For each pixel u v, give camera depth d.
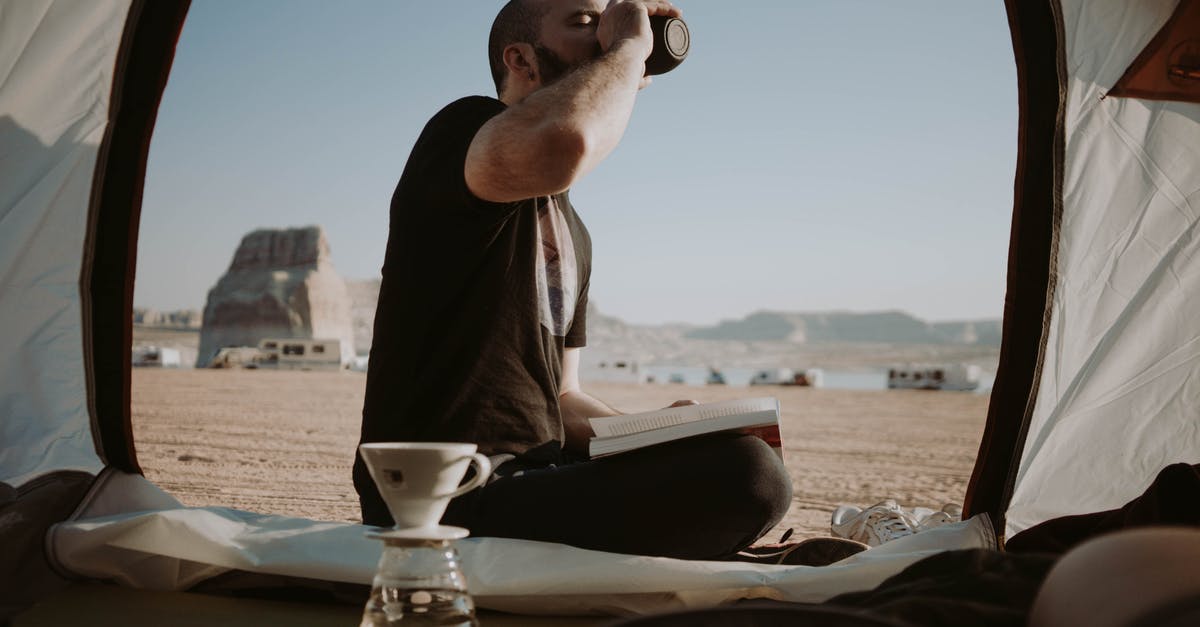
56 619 2.08
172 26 2.70
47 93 2.65
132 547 2.29
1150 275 2.65
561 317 2.44
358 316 177.00
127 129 2.69
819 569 2.10
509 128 1.95
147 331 191.12
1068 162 2.64
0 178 2.61
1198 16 2.55
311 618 2.14
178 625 2.04
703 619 1.04
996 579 1.62
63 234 2.67
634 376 57.16
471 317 2.21
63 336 2.67
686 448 2.07
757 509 2.05
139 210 2.69
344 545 2.23
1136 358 2.69
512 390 2.24
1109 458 2.70
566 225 2.54
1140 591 0.99
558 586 2.04
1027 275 2.62
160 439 9.63
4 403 2.61
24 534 2.35
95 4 2.67
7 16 2.61
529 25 2.43
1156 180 2.64
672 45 2.30
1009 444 2.54
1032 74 2.62
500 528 2.16
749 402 2.09
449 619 1.37
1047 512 2.68
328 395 21.48
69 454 2.64
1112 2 2.58
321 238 148.25
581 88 2.00
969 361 131.00
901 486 7.98
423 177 2.17
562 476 2.12
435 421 2.18
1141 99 2.62
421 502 1.37
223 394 20.42
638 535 2.09
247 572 2.32
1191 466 2.11
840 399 29.14
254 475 6.82
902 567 2.05
